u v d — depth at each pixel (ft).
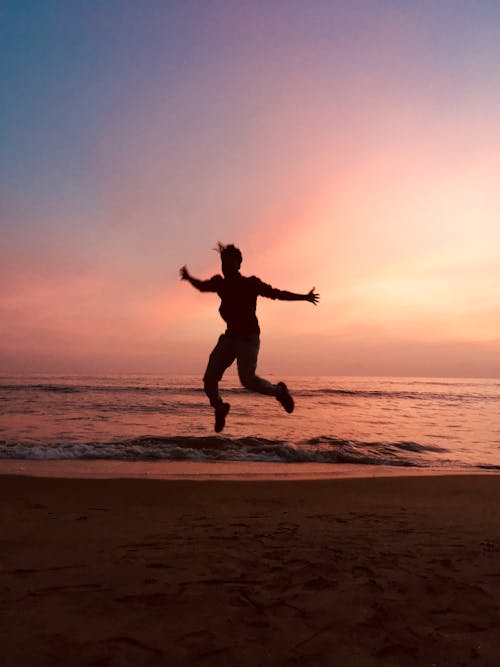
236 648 9.17
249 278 14.90
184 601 11.33
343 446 52.85
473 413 105.19
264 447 49.47
